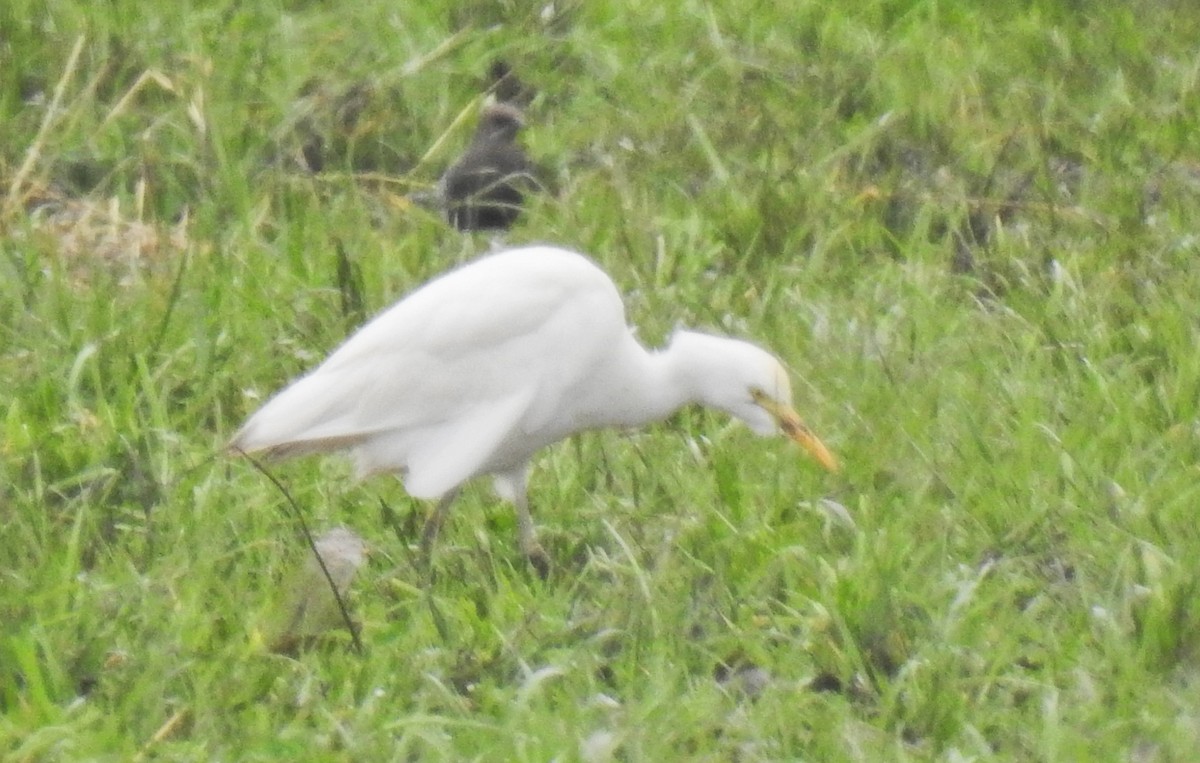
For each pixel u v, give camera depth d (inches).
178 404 422.0
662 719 320.5
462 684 334.6
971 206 546.6
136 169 531.5
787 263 514.0
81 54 573.6
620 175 545.0
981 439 411.2
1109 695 335.0
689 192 556.4
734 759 315.6
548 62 625.9
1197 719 324.2
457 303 363.9
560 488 404.5
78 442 389.1
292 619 342.6
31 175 524.1
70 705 309.4
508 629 350.3
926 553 367.9
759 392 381.4
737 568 370.0
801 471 407.8
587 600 367.6
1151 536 375.2
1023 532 380.2
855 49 645.3
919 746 324.2
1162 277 497.7
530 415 368.2
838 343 460.4
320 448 366.3
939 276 501.0
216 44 597.9
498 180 532.7
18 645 314.7
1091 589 363.3
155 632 331.3
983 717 330.0
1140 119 601.9
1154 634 346.0
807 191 536.4
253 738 309.7
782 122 588.7
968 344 463.2
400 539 378.3
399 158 573.9
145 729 310.2
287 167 548.1
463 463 360.2
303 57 602.2
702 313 470.6
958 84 617.6
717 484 398.6
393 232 515.5
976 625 350.9
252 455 360.5
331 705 323.6
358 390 359.6
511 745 311.1
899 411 427.8
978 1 703.1
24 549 354.6
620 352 376.2
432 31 631.2
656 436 424.5
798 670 342.6
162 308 447.5
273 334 449.4
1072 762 314.3
